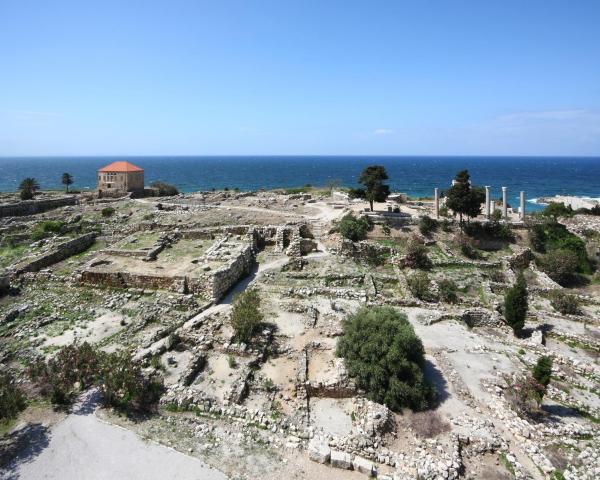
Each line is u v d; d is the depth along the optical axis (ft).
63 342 107.65
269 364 99.04
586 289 180.55
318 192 369.30
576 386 98.89
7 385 77.25
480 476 68.90
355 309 130.00
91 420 75.51
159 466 65.05
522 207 225.15
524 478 68.44
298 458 69.31
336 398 88.99
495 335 126.21
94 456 66.69
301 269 162.40
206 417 78.48
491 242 201.26
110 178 318.65
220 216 213.66
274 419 79.36
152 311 121.80
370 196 225.35
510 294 126.21
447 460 69.62
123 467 64.64
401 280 155.63
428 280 150.51
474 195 199.11
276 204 258.57
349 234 181.88
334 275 154.71
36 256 156.66
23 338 110.32
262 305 127.75
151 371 90.22
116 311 124.67
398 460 70.13
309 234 194.80
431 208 256.52
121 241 179.52
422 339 115.55
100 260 151.53
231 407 80.74
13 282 140.56
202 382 90.58
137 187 326.85
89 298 132.36
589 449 75.61
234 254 153.28
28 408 78.18
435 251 188.03
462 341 115.34
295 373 95.14
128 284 137.39
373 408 80.64
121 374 80.02
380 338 90.68
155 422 75.97
